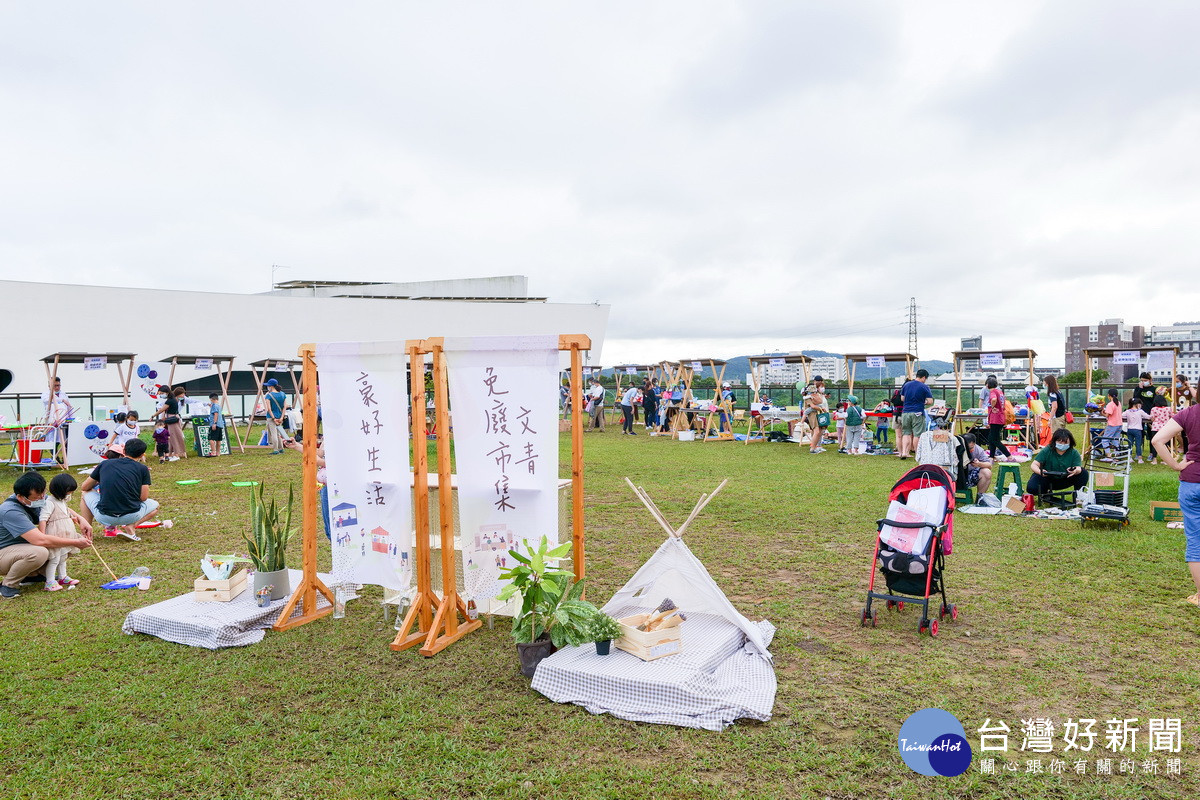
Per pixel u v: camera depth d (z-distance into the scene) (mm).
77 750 3711
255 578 5555
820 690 4211
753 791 3244
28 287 23625
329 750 3664
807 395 18484
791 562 7098
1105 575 6375
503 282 37344
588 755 3572
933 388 25125
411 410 5426
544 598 4535
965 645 4879
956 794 3203
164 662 4828
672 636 4477
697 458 15930
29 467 14453
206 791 3350
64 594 6387
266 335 27984
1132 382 19812
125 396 16500
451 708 4094
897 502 5555
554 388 4945
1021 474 12719
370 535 5441
